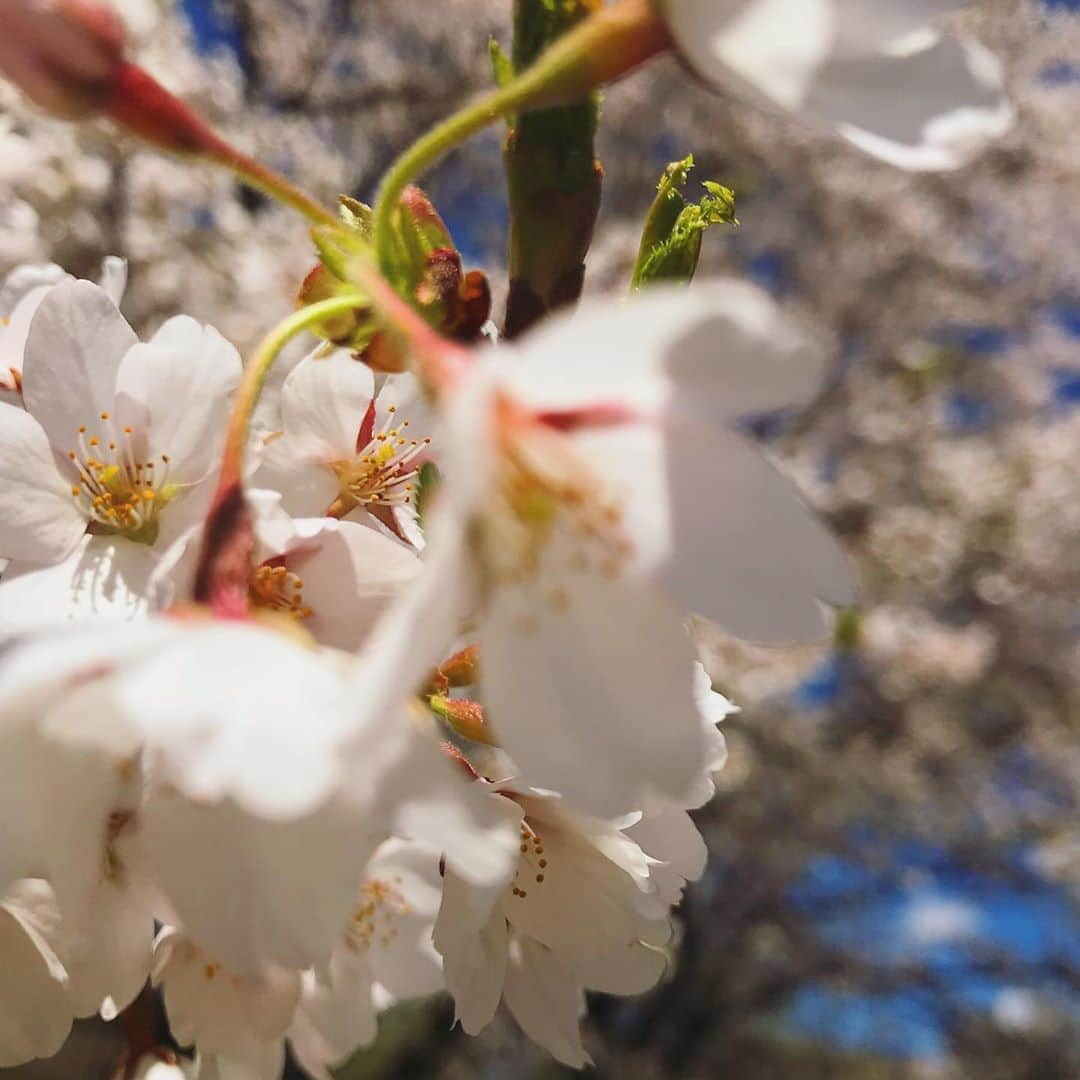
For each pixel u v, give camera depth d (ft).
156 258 1.11
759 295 0.16
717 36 0.20
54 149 0.89
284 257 1.26
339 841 0.19
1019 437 2.18
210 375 0.27
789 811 1.89
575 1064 0.29
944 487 2.05
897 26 0.20
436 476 0.29
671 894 0.29
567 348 0.16
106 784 0.20
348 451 0.29
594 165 0.26
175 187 1.15
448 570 0.15
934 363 2.08
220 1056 0.27
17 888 0.25
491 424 0.19
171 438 0.27
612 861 0.27
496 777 0.28
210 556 0.20
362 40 1.82
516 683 0.19
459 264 0.24
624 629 0.20
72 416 0.27
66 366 0.27
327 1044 0.29
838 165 2.00
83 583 0.26
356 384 0.29
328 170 1.52
